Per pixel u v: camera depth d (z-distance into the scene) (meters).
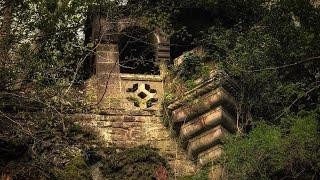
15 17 14.98
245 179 13.95
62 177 14.18
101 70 16.23
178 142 15.43
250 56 15.62
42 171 14.04
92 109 15.55
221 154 14.47
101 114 15.55
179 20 17.84
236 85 15.38
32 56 14.76
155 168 14.87
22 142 14.22
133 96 16.02
